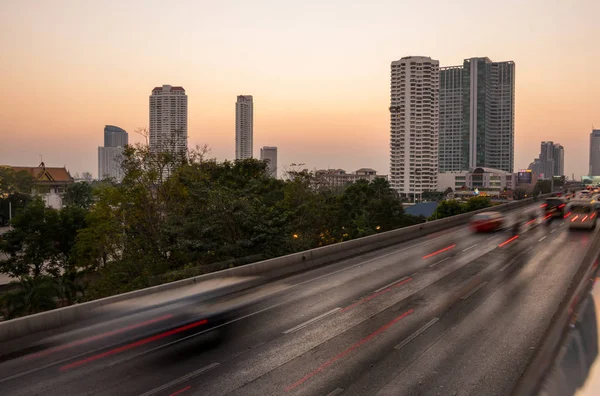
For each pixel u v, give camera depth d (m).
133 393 8.70
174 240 29.38
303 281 18.89
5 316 27.58
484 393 8.55
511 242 28.83
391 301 15.35
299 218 39.59
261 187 41.84
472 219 35.81
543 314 13.45
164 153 34.81
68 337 11.81
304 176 46.75
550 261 22.02
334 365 9.96
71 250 41.06
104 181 38.97
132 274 30.17
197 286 16.50
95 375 9.53
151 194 33.75
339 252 24.75
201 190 31.59
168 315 13.76
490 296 15.68
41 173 117.75
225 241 27.34
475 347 10.89
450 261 22.78
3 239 40.72
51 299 28.89
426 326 12.55
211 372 9.64
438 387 8.82
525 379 8.97
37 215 41.50
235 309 14.55
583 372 3.62
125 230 32.75
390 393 8.60
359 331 12.26
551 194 74.81
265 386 8.96
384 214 57.97
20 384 9.16
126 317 13.49
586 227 33.22
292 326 12.80
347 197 58.97
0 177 76.88
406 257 24.45
